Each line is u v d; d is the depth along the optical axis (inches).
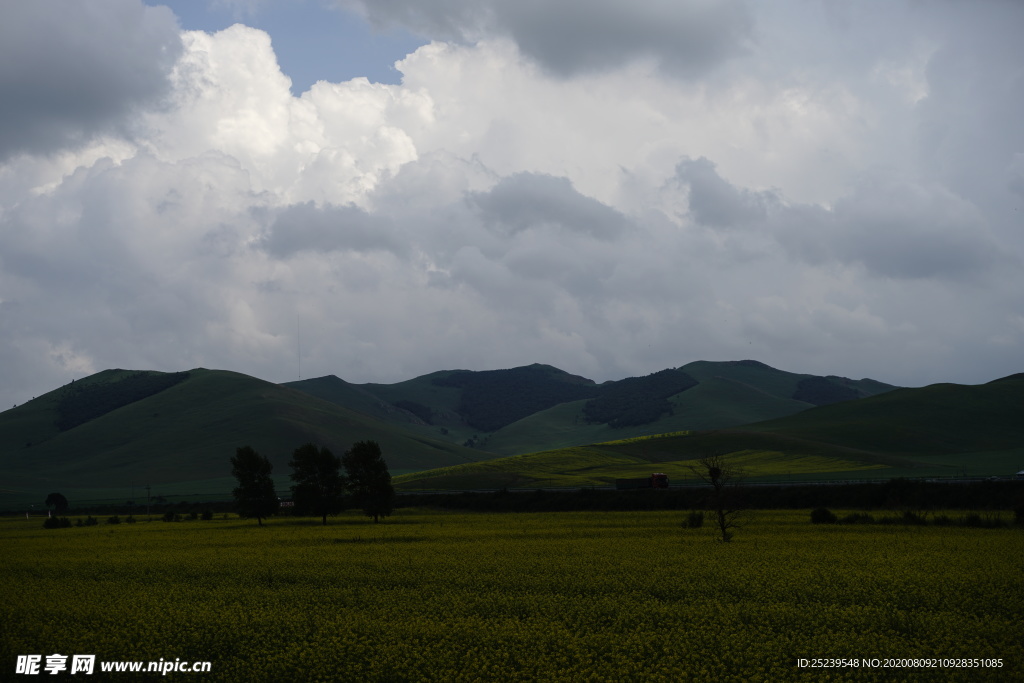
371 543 2413.9
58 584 1654.8
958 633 1096.8
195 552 2255.2
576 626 1190.3
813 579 1475.1
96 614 1331.2
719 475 2404.0
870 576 1486.2
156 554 2209.6
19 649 1139.9
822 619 1178.0
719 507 2306.8
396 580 1604.3
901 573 1510.8
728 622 1178.0
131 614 1321.4
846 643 1051.9
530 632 1151.6
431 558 1920.5
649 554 1897.1
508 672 994.7
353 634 1168.2
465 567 1750.7
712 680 940.6
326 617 1278.3
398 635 1155.9
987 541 2011.6
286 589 1541.6
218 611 1334.9
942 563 1627.7
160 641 1162.0
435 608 1332.4
